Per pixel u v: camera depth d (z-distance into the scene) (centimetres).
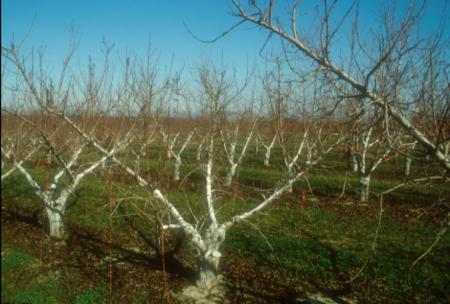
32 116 990
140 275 869
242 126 1282
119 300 743
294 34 457
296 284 869
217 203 1331
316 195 1812
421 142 437
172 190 1588
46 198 1074
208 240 796
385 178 2191
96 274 862
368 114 598
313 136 795
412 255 1015
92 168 1085
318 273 920
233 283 857
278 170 2295
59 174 1108
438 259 987
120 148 808
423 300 793
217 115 812
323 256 1009
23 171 1072
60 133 1049
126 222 1235
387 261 961
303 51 459
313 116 727
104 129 895
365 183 1680
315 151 760
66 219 1284
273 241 1099
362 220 1380
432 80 467
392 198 1745
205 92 829
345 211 1507
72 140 1121
